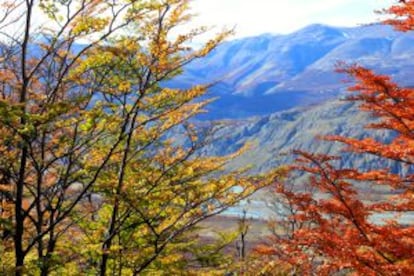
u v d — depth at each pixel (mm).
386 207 10070
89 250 10578
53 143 10234
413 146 9914
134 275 11125
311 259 10250
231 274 13797
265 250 10531
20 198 9523
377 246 9242
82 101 9562
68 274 11328
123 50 10070
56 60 10781
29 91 10539
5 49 10289
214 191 10875
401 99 9781
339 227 10352
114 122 10602
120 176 10852
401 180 10188
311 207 9992
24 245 12227
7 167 9836
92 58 9875
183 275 11914
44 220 12359
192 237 13547
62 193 10586
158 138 11734
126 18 9898
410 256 9117
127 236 12031
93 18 9570
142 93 10562
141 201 10719
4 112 8242
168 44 10430
